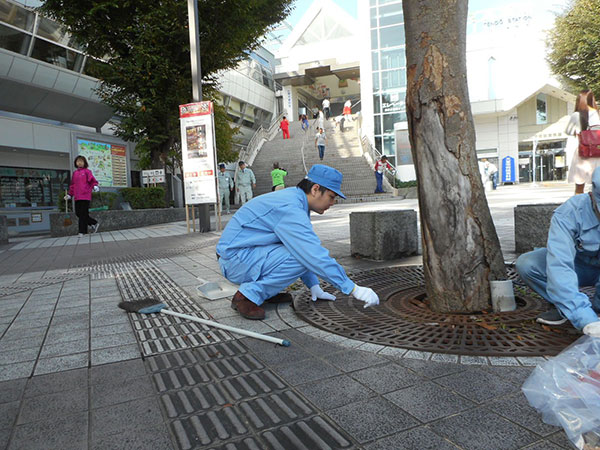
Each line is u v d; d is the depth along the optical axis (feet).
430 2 8.96
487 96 93.09
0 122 52.70
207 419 5.43
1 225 33.71
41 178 61.11
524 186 85.97
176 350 8.00
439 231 9.29
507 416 5.18
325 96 136.26
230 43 45.93
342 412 5.46
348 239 22.77
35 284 15.55
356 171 72.69
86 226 36.27
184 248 23.82
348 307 10.50
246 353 7.70
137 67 41.93
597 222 6.85
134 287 14.08
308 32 110.52
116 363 7.49
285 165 80.64
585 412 4.70
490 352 7.11
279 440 4.90
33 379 6.95
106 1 39.88
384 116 88.89
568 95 91.56
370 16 88.63
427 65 9.10
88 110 63.98
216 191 31.14
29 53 53.52
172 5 40.09
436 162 9.19
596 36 68.90
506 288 9.11
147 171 49.32
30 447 4.95
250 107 112.68
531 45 88.22
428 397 5.76
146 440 5.02
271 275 9.89
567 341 7.44
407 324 8.92
